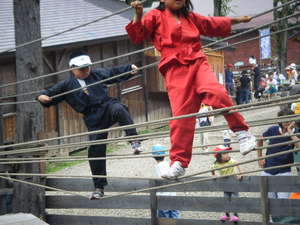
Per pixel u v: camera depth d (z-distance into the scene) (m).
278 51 32.59
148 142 17.66
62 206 10.38
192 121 4.88
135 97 20.42
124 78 6.48
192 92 4.82
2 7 17.56
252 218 10.71
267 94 25.61
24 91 10.16
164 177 5.02
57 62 16.80
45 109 16.52
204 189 9.35
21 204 10.13
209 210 9.30
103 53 18.86
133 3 4.84
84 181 10.30
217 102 4.65
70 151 17.19
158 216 9.93
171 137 4.92
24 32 10.18
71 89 6.48
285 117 5.26
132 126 5.69
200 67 4.83
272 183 8.82
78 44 16.59
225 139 9.31
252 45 39.91
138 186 9.80
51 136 10.04
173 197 9.50
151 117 21.23
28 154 9.88
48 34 16.77
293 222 9.09
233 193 9.64
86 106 6.42
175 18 4.90
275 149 8.98
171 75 4.88
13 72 15.48
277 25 29.95
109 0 24.45
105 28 18.19
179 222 9.45
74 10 19.09
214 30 5.00
